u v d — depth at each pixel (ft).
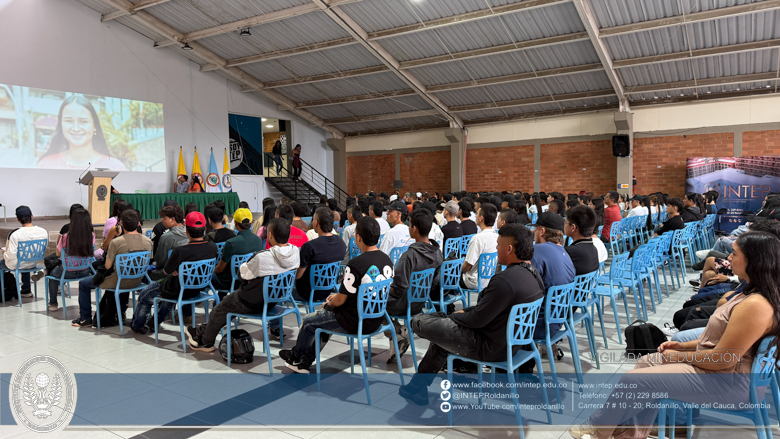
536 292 8.17
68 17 38.11
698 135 38.22
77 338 13.73
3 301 18.28
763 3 26.96
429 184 52.44
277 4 35.17
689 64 34.17
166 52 44.45
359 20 34.63
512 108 44.88
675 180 39.27
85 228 15.53
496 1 31.04
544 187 45.39
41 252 17.71
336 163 57.77
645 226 27.45
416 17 33.83
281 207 16.20
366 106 49.57
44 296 19.43
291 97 50.55
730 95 36.68
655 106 39.65
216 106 48.21
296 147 52.54
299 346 10.79
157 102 43.83
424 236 11.67
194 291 13.24
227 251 13.73
